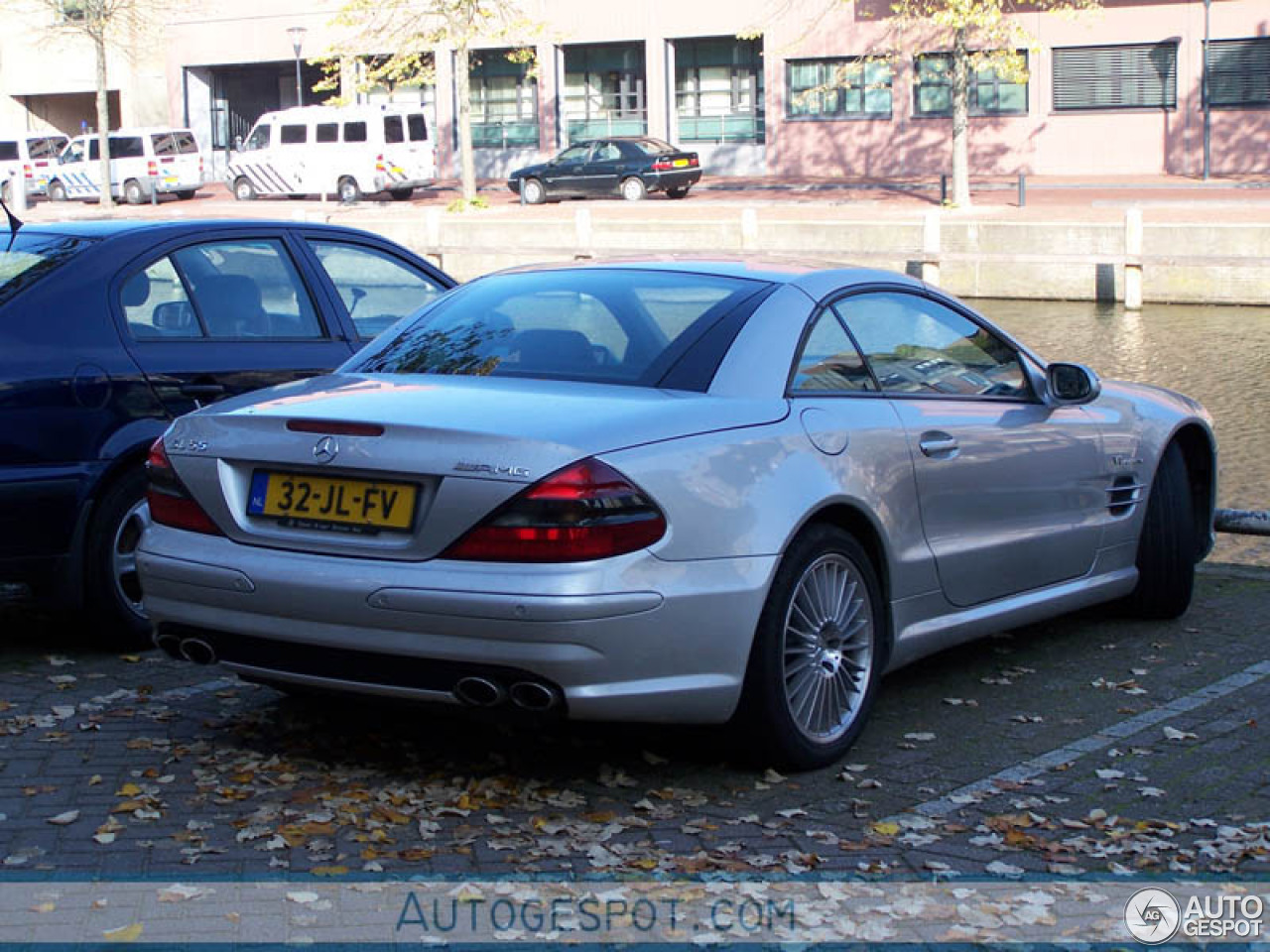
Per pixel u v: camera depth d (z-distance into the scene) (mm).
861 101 43906
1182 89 39812
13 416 5820
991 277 25031
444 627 4289
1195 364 16953
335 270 7121
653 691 4395
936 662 6238
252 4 51344
